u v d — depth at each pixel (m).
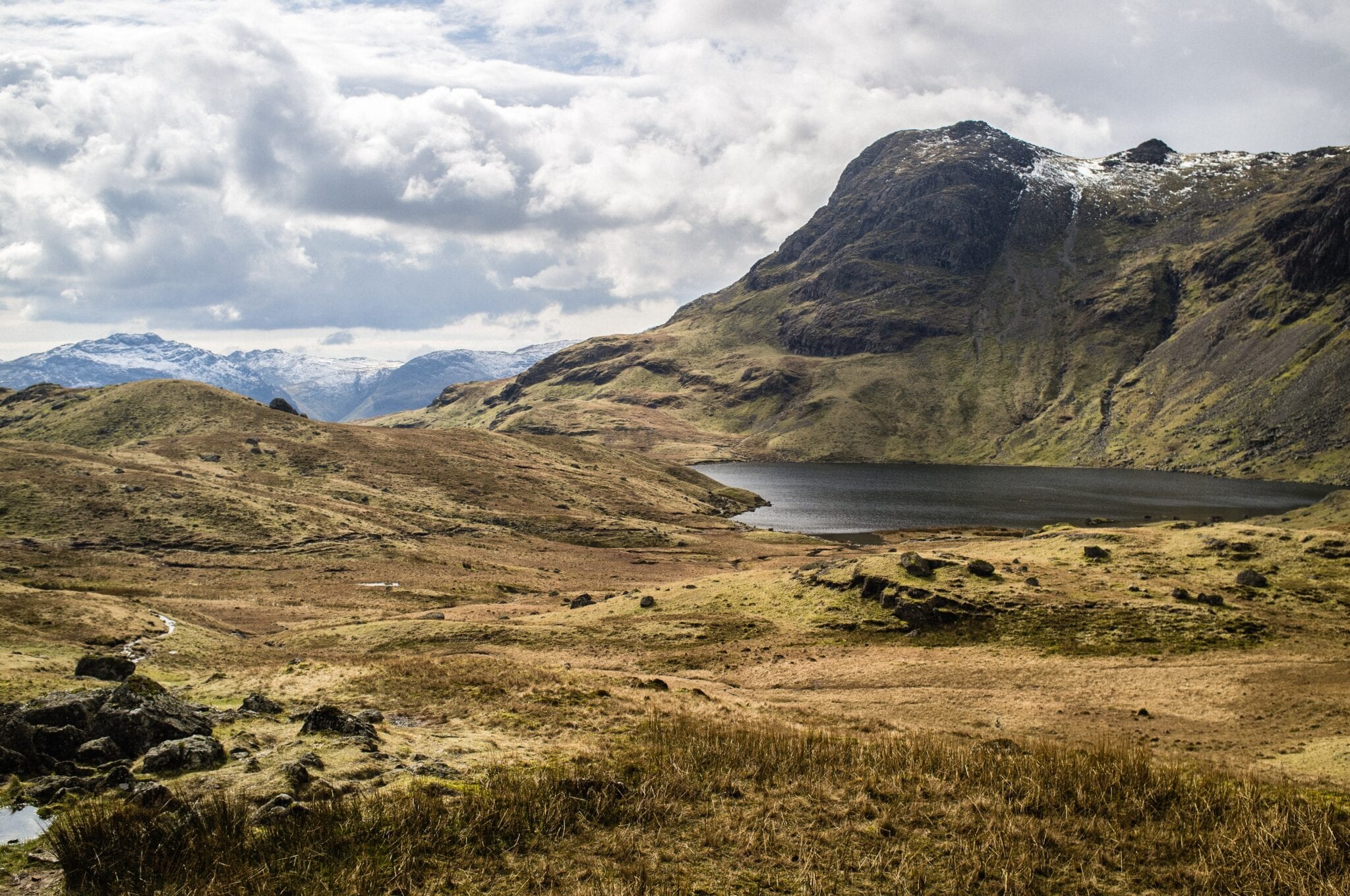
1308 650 59.19
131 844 14.47
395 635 72.69
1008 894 15.23
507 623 78.25
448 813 17.33
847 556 139.12
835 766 22.94
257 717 27.45
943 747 26.12
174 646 61.16
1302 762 34.59
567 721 29.16
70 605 67.81
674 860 16.12
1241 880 15.89
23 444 154.12
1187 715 45.50
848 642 68.12
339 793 18.50
